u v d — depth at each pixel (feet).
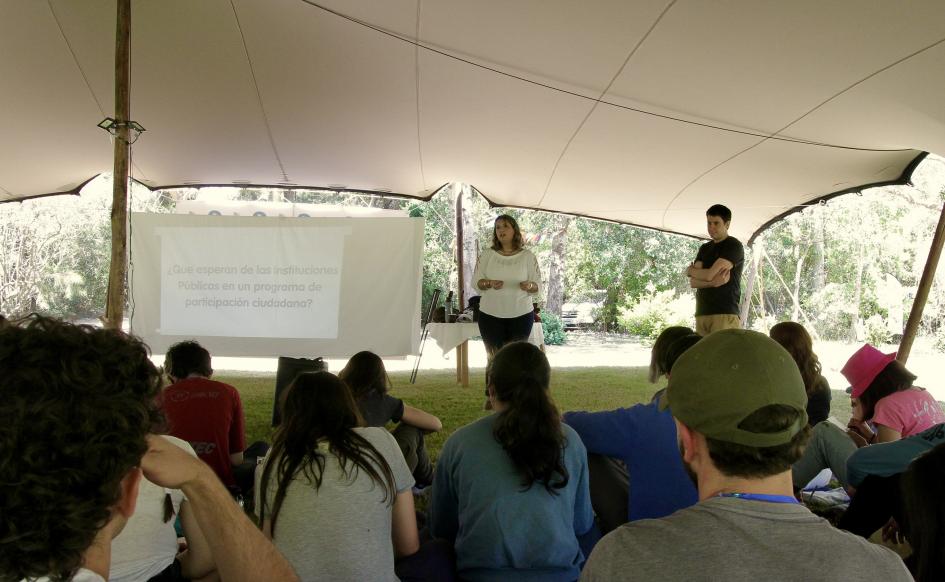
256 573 3.33
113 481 2.17
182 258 22.20
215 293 22.25
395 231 22.24
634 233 69.41
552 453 6.67
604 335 70.38
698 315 17.99
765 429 3.16
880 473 7.63
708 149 21.48
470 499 6.79
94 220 76.43
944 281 55.93
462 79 19.86
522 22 15.84
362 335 22.15
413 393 22.30
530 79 19.03
